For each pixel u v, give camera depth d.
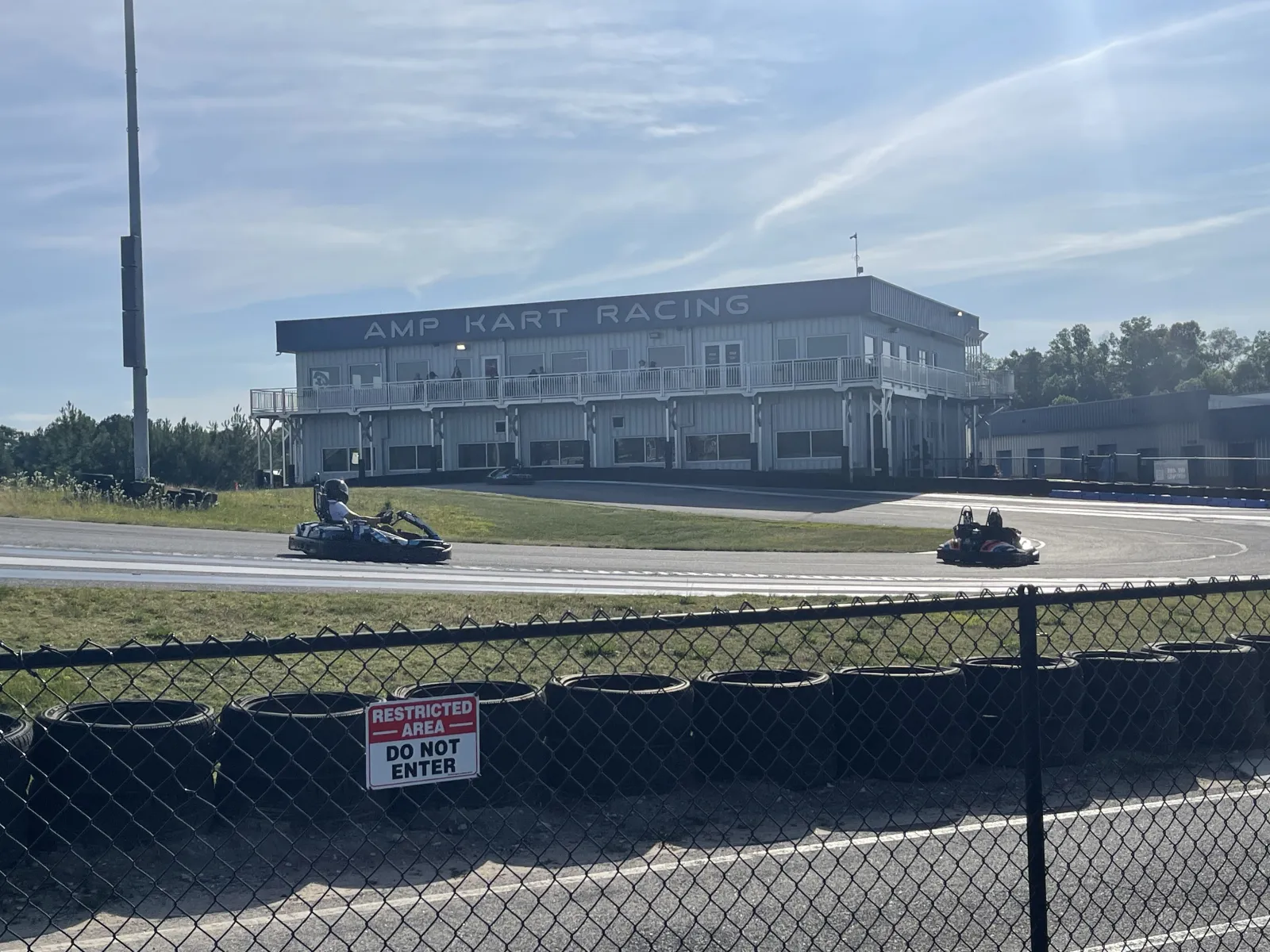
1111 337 156.12
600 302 58.88
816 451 55.44
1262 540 30.56
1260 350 146.38
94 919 4.79
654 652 10.84
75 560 17.00
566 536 30.00
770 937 4.82
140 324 30.23
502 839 5.98
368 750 3.53
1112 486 46.78
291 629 11.59
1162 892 5.42
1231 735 8.13
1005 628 12.42
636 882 5.42
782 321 56.28
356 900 5.18
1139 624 13.15
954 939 4.84
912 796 6.86
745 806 6.57
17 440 48.81
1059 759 7.51
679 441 57.75
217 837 5.88
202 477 48.78
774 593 16.70
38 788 5.59
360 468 62.59
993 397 65.94
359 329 62.84
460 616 12.55
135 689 8.56
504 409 60.53
